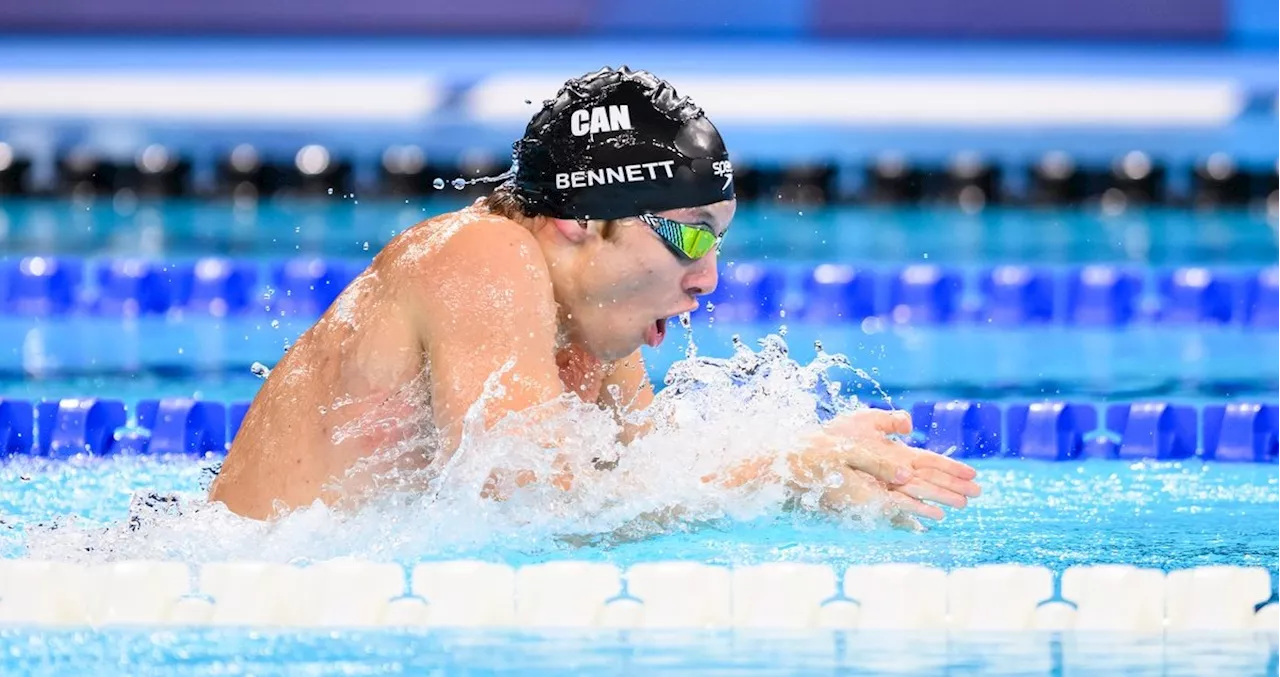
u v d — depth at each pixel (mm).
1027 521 9984
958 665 6738
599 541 8359
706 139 8359
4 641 7168
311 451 8383
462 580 7469
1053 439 14047
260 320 23016
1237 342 21312
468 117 38531
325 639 7168
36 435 14055
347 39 42375
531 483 8016
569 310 8531
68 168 37250
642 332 8609
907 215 35719
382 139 38594
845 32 42281
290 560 8000
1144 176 37188
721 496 8547
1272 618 7434
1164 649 7031
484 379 8008
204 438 14305
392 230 31766
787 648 7000
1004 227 33375
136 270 24188
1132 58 41250
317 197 37594
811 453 8672
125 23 42125
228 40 42250
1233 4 41562
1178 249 29219
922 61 41469
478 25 42438
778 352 10398
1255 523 10016
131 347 20297
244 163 37719
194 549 8109
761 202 37219
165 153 38094
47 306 24125
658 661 6762
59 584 7574
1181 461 13445
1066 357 20016
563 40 42281
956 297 24312
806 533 8789
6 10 41812
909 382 17859
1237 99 38156
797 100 38812
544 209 8445
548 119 8469
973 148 38125
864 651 6957
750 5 42344
